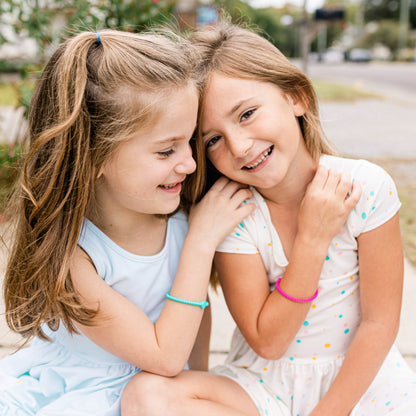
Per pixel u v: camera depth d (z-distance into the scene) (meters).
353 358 1.26
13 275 1.19
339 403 1.26
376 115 8.83
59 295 1.11
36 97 1.12
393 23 48.88
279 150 1.18
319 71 24.84
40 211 1.11
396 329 1.28
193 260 1.19
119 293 1.23
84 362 1.27
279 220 1.31
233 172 1.21
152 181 1.08
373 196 1.23
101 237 1.20
